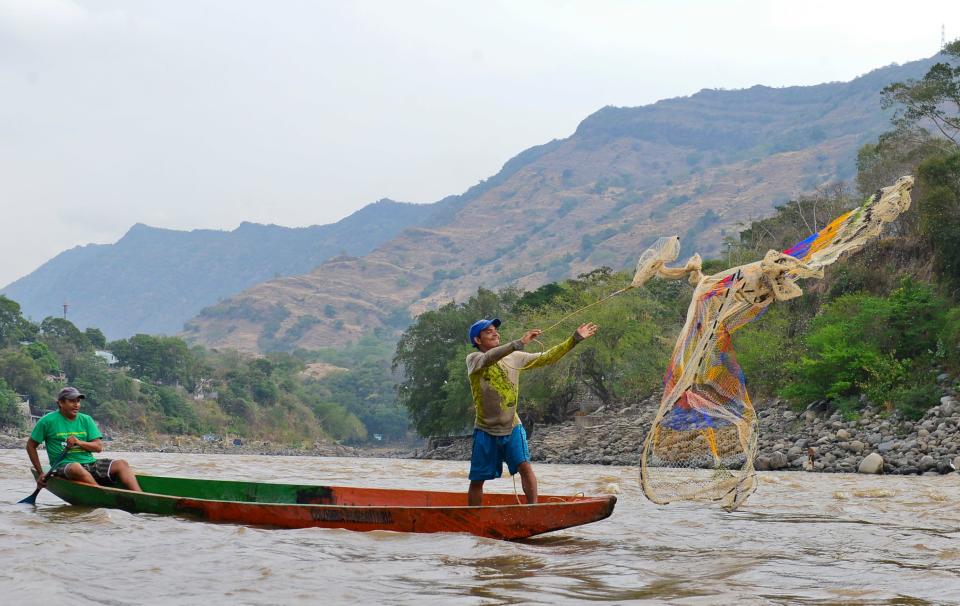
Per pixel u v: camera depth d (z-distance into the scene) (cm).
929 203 3497
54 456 1002
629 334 4719
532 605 473
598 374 5138
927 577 557
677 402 733
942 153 4281
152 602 479
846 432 2803
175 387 11812
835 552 665
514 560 626
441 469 2322
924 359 3147
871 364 3172
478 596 498
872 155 4969
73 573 553
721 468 729
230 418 11588
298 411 12862
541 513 725
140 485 1077
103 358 11288
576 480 1594
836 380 3309
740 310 726
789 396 3444
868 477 2030
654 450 739
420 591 513
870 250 4072
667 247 762
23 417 8675
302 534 739
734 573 575
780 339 3888
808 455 2611
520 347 748
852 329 3372
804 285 4331
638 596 499
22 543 669
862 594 504
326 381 16350
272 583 532
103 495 933
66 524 799
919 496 1212
